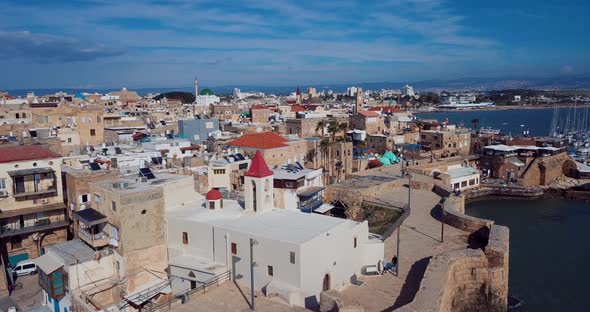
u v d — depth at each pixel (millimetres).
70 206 58719
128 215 43406
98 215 46312
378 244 48344
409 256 50938
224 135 118812
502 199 118188
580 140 186375
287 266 38531
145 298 42812
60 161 59375
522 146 139125
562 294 60625
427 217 66188
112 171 60219
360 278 46219
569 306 57219
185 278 43875
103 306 42594
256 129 128125
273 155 92500
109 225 45250
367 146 147250
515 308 56594
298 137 117562
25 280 52312
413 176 94875
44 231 57688
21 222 56188
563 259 73875
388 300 40344
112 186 46312
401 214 67562
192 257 45906
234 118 183750
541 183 128125
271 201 49562
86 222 44656
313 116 171500
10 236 55188
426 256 50750
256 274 40906
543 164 127625
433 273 41281
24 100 170250
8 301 47062
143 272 44719
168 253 48156
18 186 55969
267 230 42000
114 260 44969
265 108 179875
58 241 59031
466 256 47000
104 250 45469
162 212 46219
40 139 79312
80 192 56406
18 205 56156
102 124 104812
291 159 98625
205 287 40938
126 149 84438
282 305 37250
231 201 54562
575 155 154750
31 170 55906
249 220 45750
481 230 57312
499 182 126500
